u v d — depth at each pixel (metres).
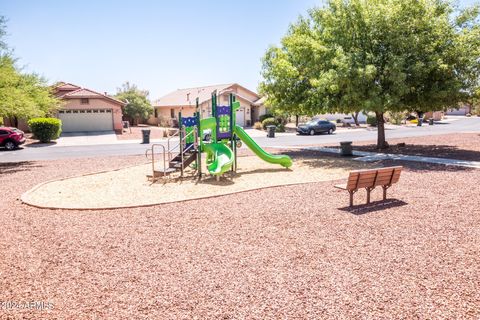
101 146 26.06
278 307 4.19
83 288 4.75
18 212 8.59
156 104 53.53
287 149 22.31
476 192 9.70
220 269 5.25
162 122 50.38
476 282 4.72
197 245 6.25
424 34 16.58
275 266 5.32
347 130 40.94
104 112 37.38
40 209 8.80
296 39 18.02
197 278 4.98
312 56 17.39
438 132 35.50
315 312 4.07
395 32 16.41
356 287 4.63
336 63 15.77
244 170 14.63
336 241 6.30
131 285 4.80
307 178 12.45
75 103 36.19
